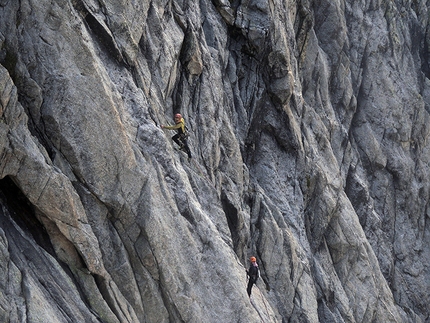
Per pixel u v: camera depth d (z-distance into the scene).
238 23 31.98
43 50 19.70
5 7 19.08
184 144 24.80
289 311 31.11
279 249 31.48
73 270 19.62
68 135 19.91
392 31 48.44
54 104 19.69
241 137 32.16
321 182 36.91
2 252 17.36
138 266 21.47
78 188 20.17
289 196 34.53
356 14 46.31
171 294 22.05
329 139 40.56
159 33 25.53
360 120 45.66
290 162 35.28
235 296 23.95
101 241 20.55
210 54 29.61
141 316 21.38
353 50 45.75
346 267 37.69
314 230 36.34
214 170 28.33
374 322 38.03
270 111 34.41
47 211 19.00
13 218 18.73
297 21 37.84
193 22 28.48
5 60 18.89
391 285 43.78
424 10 54.59
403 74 48.75
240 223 28.95
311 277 33.22
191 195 23.94
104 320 19.69
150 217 21.48
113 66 22.56
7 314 16.73
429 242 48.06
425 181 48.66
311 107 39.31
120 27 22.91
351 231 38.12
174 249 22.31
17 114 18.34
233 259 24.62
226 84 31.62
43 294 18.06
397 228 46.06
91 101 20.34
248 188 31.88
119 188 21.00
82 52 20.34
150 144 22.69
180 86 27.25
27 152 18.41
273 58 33.38
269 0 32.72
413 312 43.84
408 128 47.31
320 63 40.19
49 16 19.83
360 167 44.41
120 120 21.12
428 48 54.50
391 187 46.19
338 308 35.38
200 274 23.22
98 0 22.36
